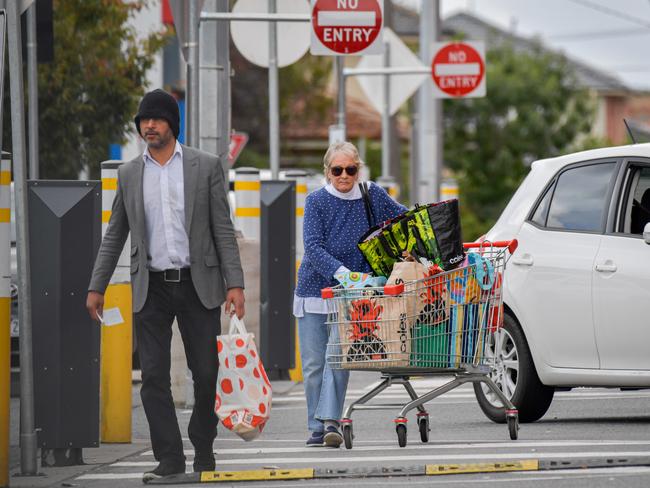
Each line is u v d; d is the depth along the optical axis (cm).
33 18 4056
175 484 2292
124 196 2280
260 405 2267
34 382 2562
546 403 3056
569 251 2972
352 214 2673
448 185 6594
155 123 2245
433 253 2562
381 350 2545
